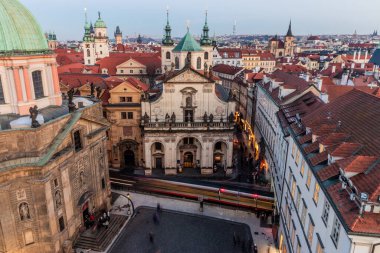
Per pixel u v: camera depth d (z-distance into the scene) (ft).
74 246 157.38
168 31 342.03
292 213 134.21
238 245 160.76
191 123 232.73
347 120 120.57
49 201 136.46
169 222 180.04
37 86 156.66
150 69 413.80
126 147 252.21
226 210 191.93
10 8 143.02
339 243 80.84
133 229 173.27
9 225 130.52
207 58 343.87
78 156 158.81
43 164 127.95
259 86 289.53
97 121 171.83
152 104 232.94
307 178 115.75
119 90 240.32
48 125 136.26
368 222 73.05
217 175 241.55
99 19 544.62
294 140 137.18
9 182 125.90
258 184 226.79
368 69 412.16
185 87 230.07
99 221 171.42
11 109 146.30
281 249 150.51
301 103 196.24
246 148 304.71
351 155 97.55
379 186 76.33
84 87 263.29
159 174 243.19
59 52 633.20
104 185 189.47
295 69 442.50
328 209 91.15
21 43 142.61
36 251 140.26
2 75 141.69
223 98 251.19
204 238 166.09
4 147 127.03
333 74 372.58
